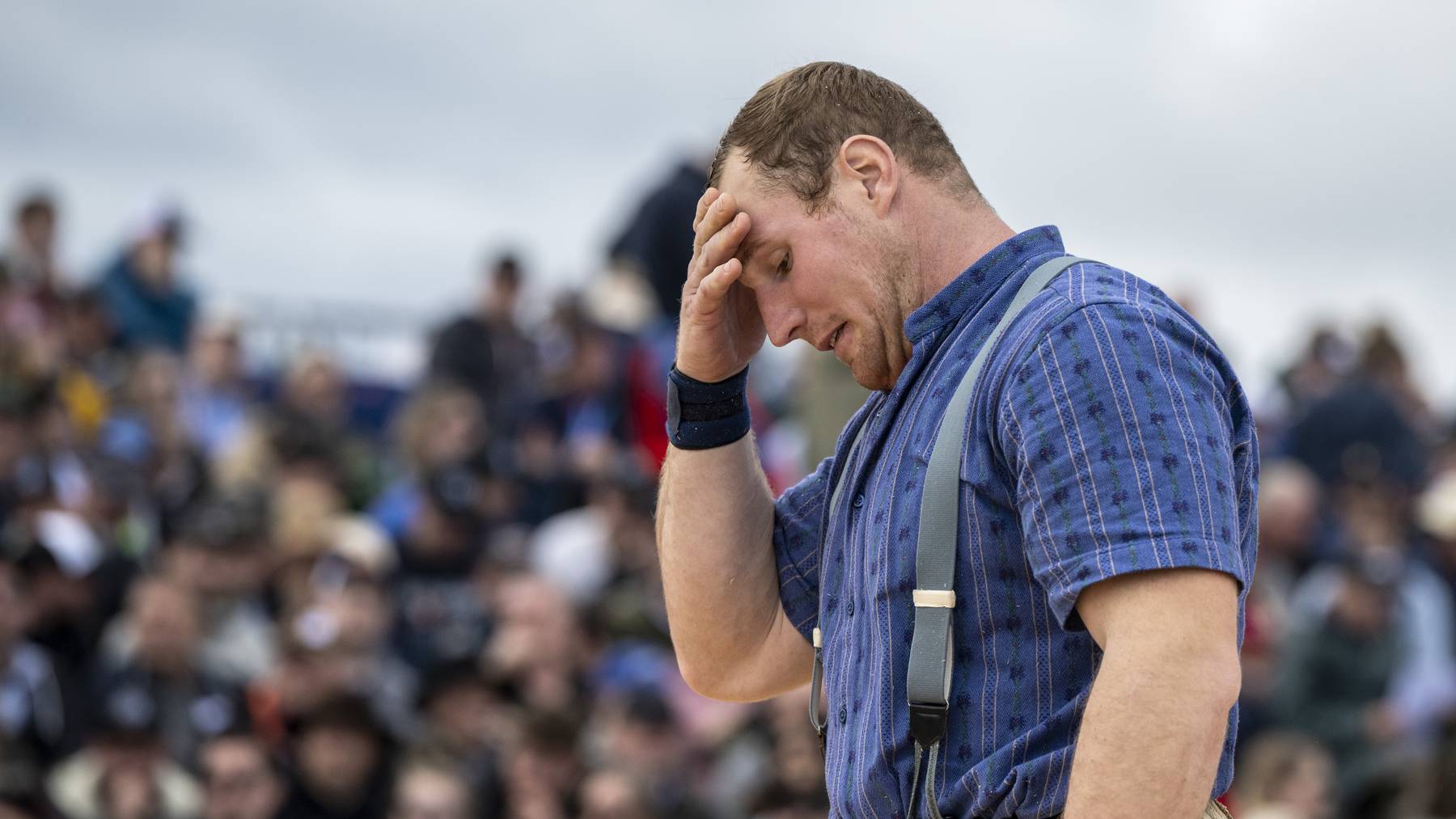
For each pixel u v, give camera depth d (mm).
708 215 4020
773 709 11453
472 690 11656
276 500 13750
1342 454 17375
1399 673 14375
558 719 11055
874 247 3898
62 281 17047
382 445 18281
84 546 12664
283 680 11375
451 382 17078
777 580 4520
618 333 16859
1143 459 3430
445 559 13688
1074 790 3371
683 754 11523
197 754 11250
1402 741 14078
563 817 10969
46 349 15008
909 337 3883
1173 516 3389
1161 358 3518
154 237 17938
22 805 10195
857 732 3830
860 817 3834
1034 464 3504
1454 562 16750
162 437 15570
